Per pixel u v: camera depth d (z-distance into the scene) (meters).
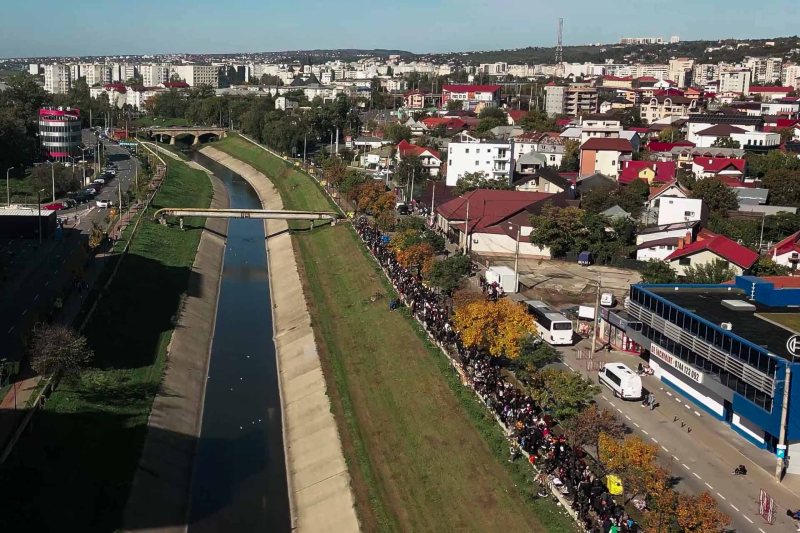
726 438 75.50
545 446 70.06
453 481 71.50
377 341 107.19
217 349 115.38
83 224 169.25
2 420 76.69
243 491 78.88
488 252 149.75
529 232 148.62
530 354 85.62
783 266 128.12
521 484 67.12
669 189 174.12
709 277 115.75
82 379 89.62
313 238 173.38
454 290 118.00
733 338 76.56
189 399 96.56
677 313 87.25
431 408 84.44
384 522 69.19
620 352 98.81
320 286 139.38
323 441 85.19
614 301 114.94
